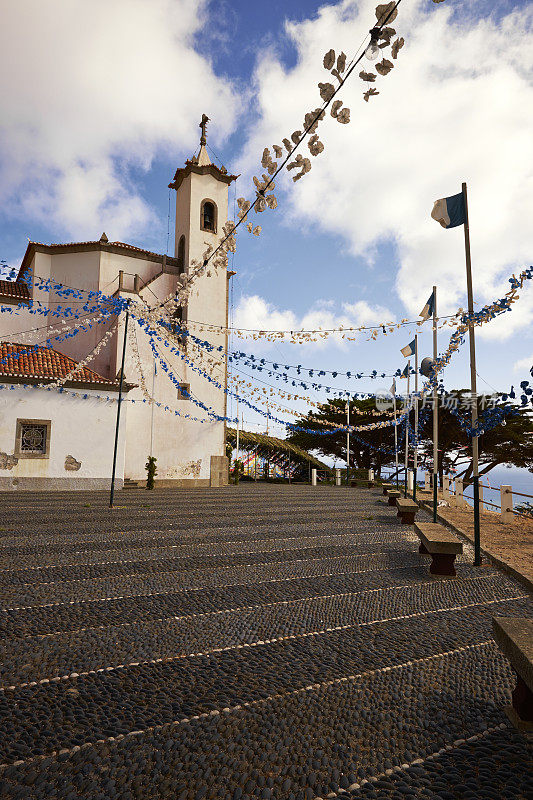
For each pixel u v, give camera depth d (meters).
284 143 5.05
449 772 2.64
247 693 3.50
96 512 13.62
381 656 4.21
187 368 27.64
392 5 3.60
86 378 22.02
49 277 28.11
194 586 6.34
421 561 8.24
